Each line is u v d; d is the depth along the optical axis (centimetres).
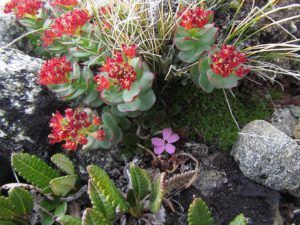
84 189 11
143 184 10
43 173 11
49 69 11
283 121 12
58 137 10
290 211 10
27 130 11
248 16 12
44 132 11
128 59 10
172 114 12
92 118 11
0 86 11
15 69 11
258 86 13
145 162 11
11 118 11
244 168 11
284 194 11
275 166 10
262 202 10
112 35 12
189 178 10
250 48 12
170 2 13
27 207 10
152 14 12
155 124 12
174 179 10
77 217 10
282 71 13
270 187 11
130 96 10
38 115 11
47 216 11
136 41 12
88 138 11
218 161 11
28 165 10
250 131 11
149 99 10
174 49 12
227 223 10
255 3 13
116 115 11
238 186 11
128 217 11
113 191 10
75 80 11
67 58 12
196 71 11
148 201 10
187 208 11
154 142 11
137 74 10
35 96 11
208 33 10
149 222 10
